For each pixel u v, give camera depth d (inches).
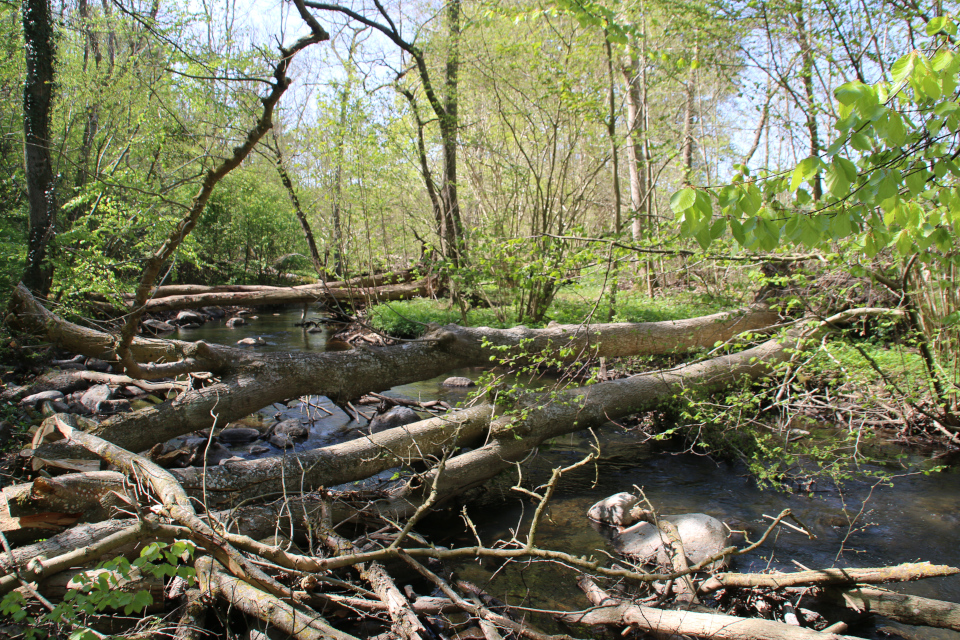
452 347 233.6
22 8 343.6
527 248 281.9
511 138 412.2
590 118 351.6
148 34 402.9
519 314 383.2
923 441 242.4
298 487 165.0
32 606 108.4
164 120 441.1
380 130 385.1
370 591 124.9
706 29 311.7
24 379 298.4
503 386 217.5
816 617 126.6
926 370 237.8
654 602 130.3
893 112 88.1
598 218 551.2
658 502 194.2
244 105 344.5
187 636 107.7
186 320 584.1
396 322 461.7
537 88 362.0
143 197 372.8
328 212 442.3
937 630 124.3
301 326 593.6
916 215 119.6
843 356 236.2
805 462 224.8
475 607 117.3
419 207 466.3
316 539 148.6
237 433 251.1
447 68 408.5
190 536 113.3
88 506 133.6
